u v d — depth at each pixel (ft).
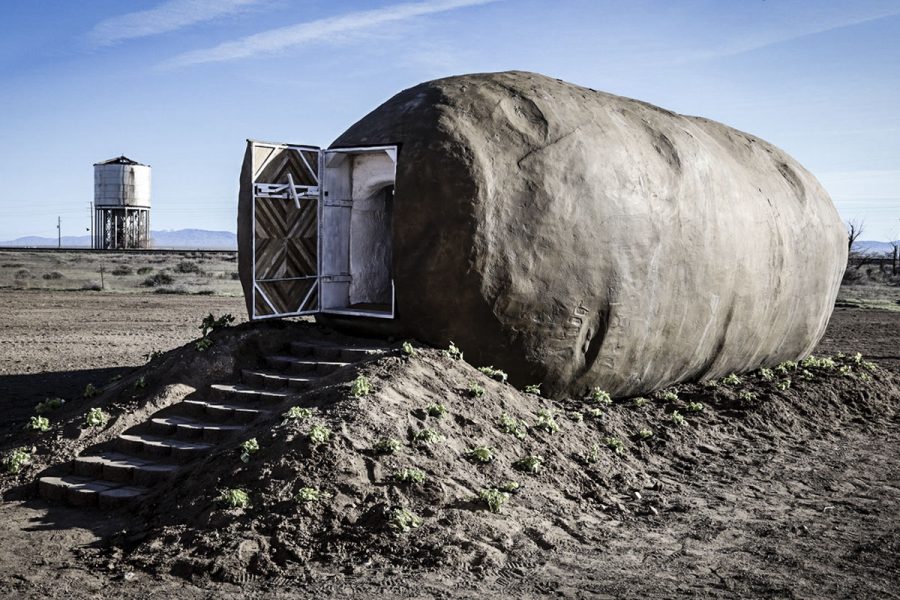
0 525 26.20
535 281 34.99
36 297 99.60
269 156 36.47
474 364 35.32
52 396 45.09
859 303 117.50
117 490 28.25
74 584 21.43
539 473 29.12
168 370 35.22
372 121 38.55
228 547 22.57
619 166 38.11
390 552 22.77
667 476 32.55
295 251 37.93
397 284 35.35
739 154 49.57
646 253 38.47
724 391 44.09
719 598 21.48
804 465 35.58
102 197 239.30
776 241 47.24
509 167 35.29
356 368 31.99
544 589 21.48
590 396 38.75
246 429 29.53
